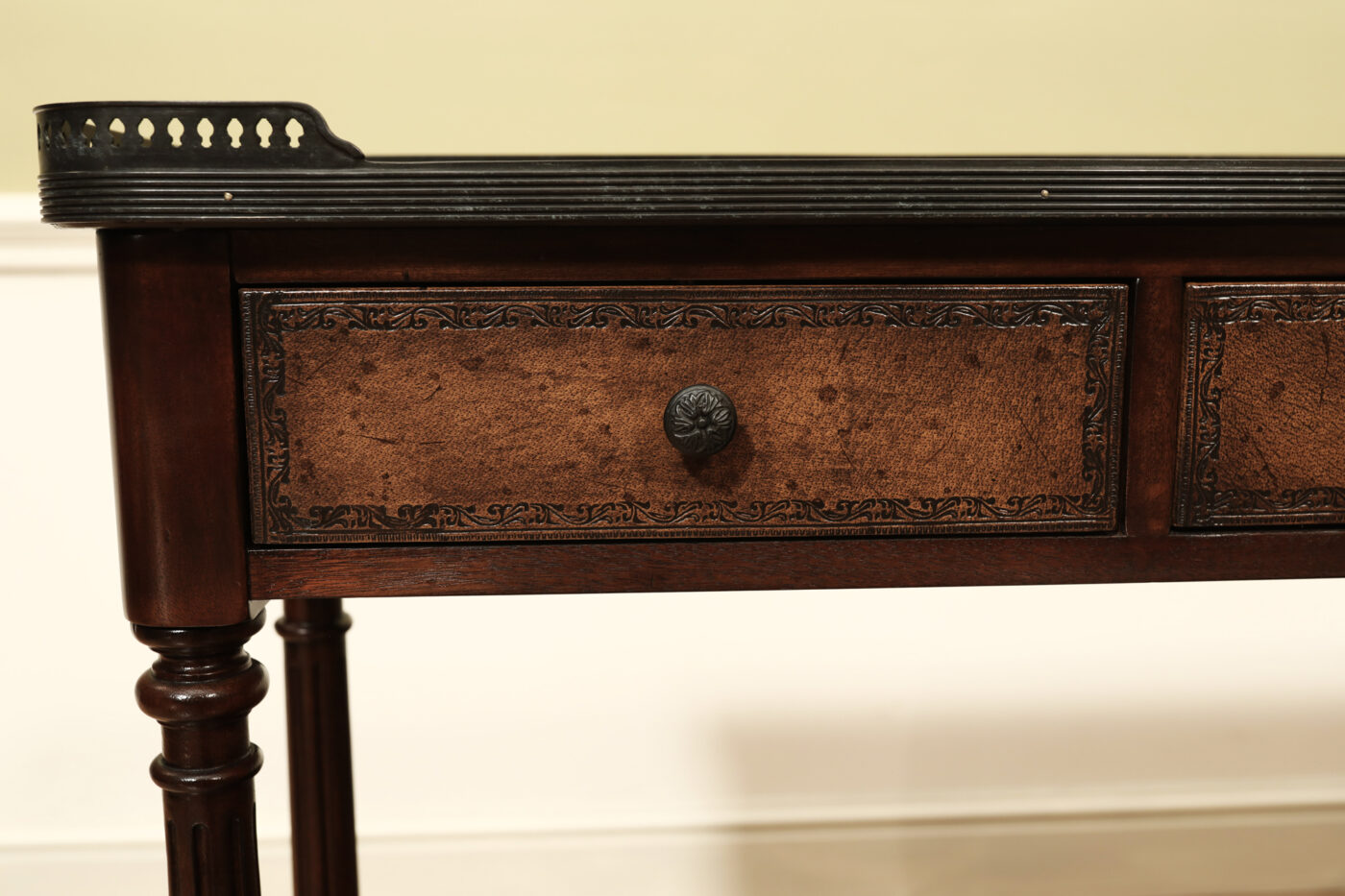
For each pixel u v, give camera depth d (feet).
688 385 3.29
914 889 5.65
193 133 3.17
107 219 3.17
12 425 5.12
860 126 5.16
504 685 5.54
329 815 4.23
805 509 3.32
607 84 5.10
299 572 3.30
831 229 3.27
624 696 5.57
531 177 3.18
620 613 5.53
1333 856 5.66
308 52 4.99
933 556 3.33
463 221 3.19
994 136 5.18
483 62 5.06
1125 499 3.33
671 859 5.60
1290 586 5.56
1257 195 3.22
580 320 3.27
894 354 3.29
